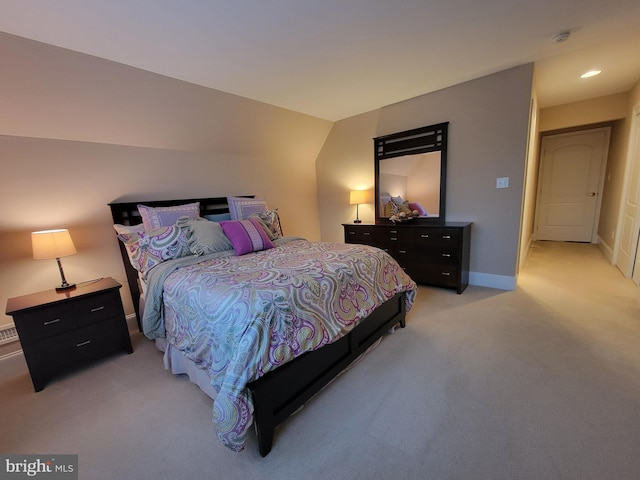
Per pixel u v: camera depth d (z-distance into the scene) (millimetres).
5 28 1612
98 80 2133
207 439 1453
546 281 3338
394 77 2738
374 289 2053
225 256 2369
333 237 4727
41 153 2244
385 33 1947
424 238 3219
